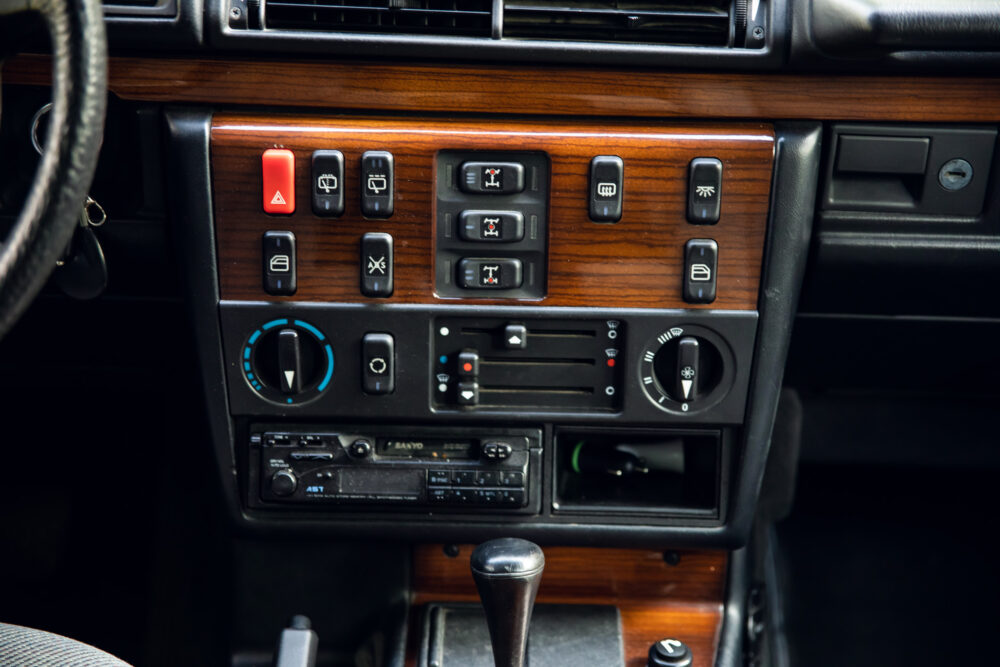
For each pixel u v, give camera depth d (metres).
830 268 1.13
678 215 1.04
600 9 1.00
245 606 1.26
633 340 1.08
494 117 1.03
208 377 1.10
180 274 1.07
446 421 1.11
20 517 1.59
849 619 1.64
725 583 1.24
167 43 0.99
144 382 1.43
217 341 1.08
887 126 1.05
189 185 1.04
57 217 0.72
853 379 1.35
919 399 1.65
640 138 1.03
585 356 1.09
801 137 1.03
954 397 1.60
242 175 1.03
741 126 1.04
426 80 1.02
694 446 1.18
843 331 1.24
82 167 0.73
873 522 1.77
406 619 1.23
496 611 0.97
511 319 1.07
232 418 1.12
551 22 1.01
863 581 1.69
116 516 1.60
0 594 1.57
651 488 1.19
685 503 1.16
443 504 1.13
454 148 1.03
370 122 1.03
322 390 1.09
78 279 1.08
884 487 1.77
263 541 1.17
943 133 1.06
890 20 0.94
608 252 1.05
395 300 1.06
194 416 1.51
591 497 1.17
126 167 1.07
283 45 0.99
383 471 1.12
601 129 1.03
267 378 1.10
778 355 1.08
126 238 1.11
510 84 1.02
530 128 1.03
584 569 1.24
